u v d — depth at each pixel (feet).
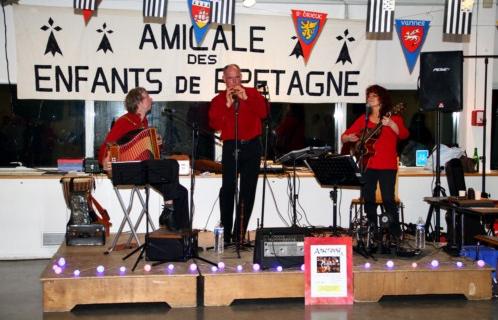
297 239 14.08
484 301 14.11
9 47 19.75
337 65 20.76
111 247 15.94
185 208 15.48
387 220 15.48
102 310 13.32
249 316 12.84
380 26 15.97
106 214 18.13
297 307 13.51
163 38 19.99
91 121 20.31
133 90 16.03
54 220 18.84
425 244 17.29
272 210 19.60
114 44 19.81
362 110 21.36
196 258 14.79
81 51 19.70
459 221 17.06
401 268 14.07
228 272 13.65
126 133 15.48
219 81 20.30
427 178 20.15
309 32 19.77
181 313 13.07
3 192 18.61
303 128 21.26
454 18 16.01
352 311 13.21
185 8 20.35
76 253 15.66
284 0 20.62
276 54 20.49
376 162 16.24
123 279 13.30
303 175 19.69
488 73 21.54
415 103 21.66
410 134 21.81
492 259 15.29
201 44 20.17
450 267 14.24
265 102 16.56
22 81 19.49
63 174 19.08
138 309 13.39
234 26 20.27
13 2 19.27
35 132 20.21
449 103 18.53
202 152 20.74
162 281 13.41
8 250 18.71
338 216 19.86
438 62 18.65
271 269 13.88
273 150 20.06
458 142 22.03
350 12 21.15
